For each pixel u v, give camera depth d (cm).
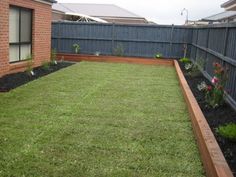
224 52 764
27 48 1165
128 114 645
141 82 1021
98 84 953
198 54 1300
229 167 379
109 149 461
